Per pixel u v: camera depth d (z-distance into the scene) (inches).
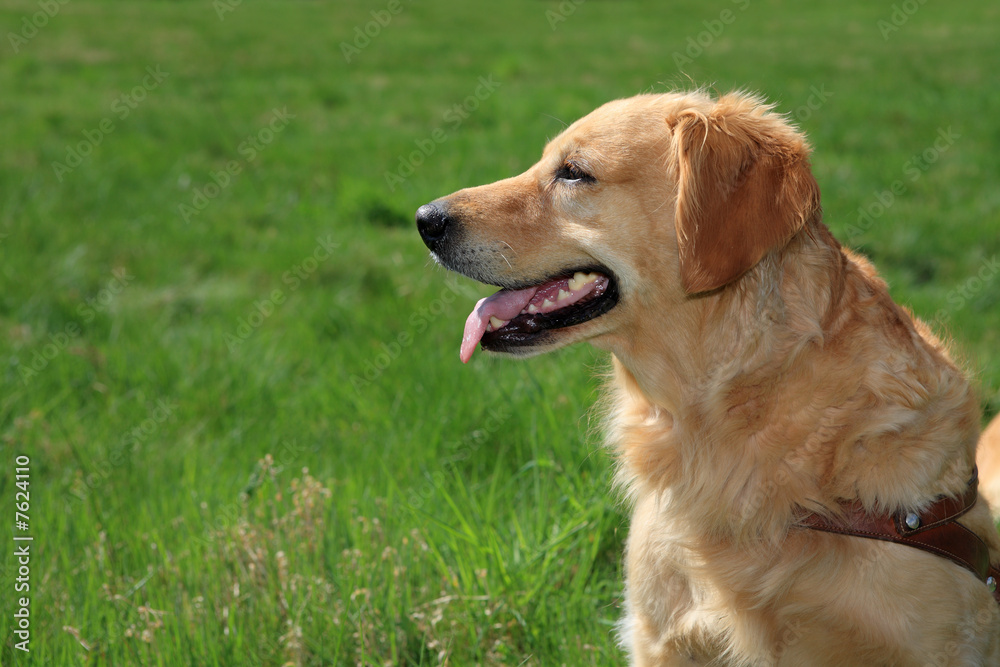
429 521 148.6
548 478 161.3
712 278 101.6
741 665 111.4
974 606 101.5
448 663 126.8
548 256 116.5
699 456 109.3
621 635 127.9
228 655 125.5
